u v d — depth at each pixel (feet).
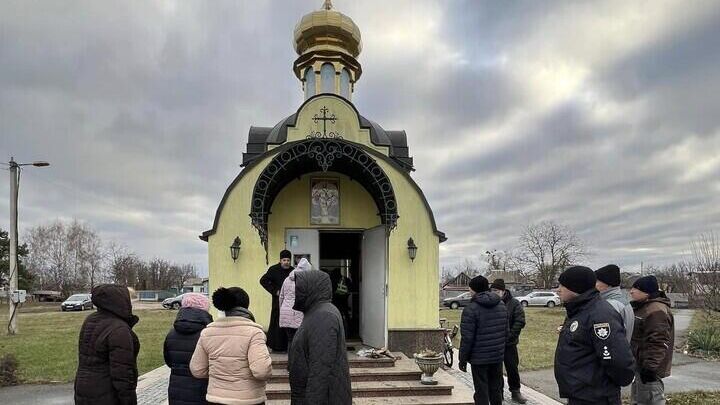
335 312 12.71
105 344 13.91
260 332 14.15
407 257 33.88
